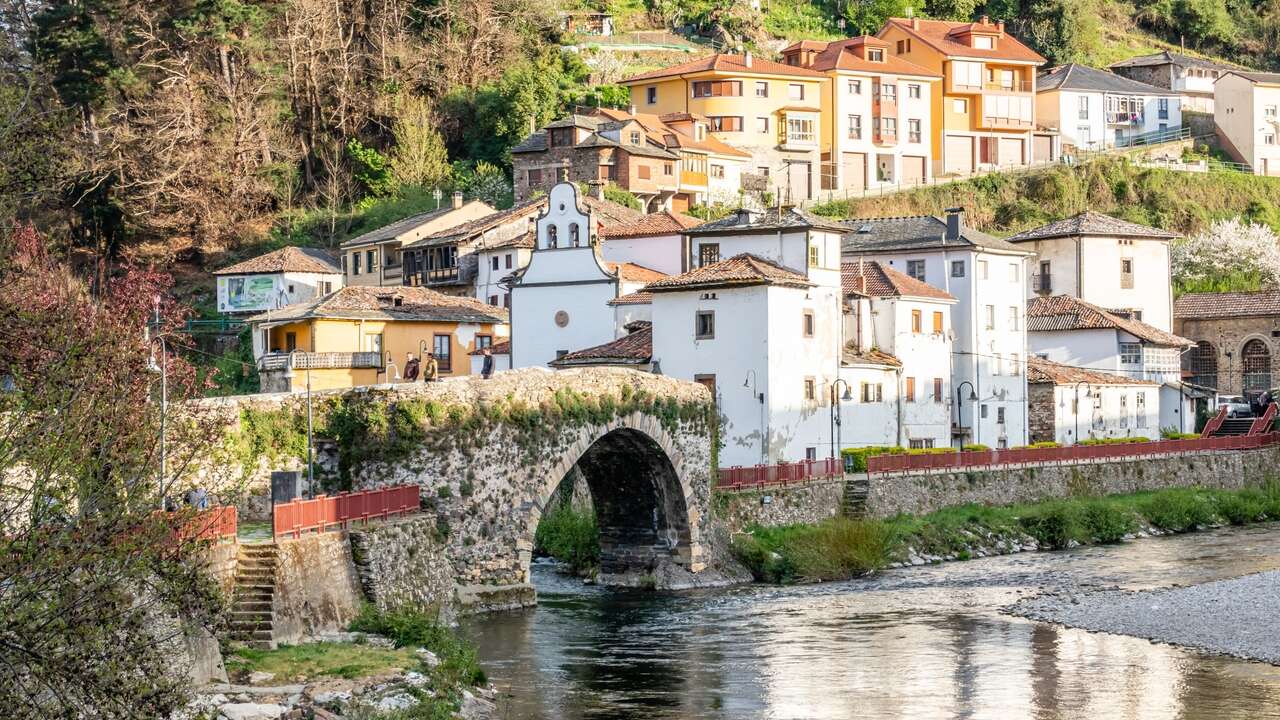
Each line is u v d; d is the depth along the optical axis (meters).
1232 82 187.25
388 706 44.00
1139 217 169.50
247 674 45.56
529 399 68.06
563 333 102.25
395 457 63.38
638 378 74.50
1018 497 99.44
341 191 155.62
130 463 33.47
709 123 158.00
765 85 159.75
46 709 30.20
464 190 151.25
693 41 191.75
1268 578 74.75
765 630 63.41
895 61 167.88
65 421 32.06
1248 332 141.75
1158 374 129.38
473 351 113.75
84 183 120.56
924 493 92.81
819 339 93.31
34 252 38.50
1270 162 188.00
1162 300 139.62
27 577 30.05
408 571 59.31
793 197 156.88
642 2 198.88
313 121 157.50
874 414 99.25
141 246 138.12
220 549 48.72
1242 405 130.62
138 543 32.12
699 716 48.03
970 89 170.75
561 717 47.62
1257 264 159.75
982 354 112.75
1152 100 187.88
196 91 141.25
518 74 160.62
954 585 76.44
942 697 50.94
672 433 76.06
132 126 137.00
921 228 116.69
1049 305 130.62
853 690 52.00
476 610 64.88
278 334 110.94
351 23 164.88
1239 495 109.69
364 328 108.81
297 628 50.81
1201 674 54.38
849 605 70.19
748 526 81.94
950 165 171.50
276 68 149.50
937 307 107.94
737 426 89.12
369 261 138.25
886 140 165.12
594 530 80.12
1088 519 95.69
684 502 76.81
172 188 139.00
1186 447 114.62
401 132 156.62
